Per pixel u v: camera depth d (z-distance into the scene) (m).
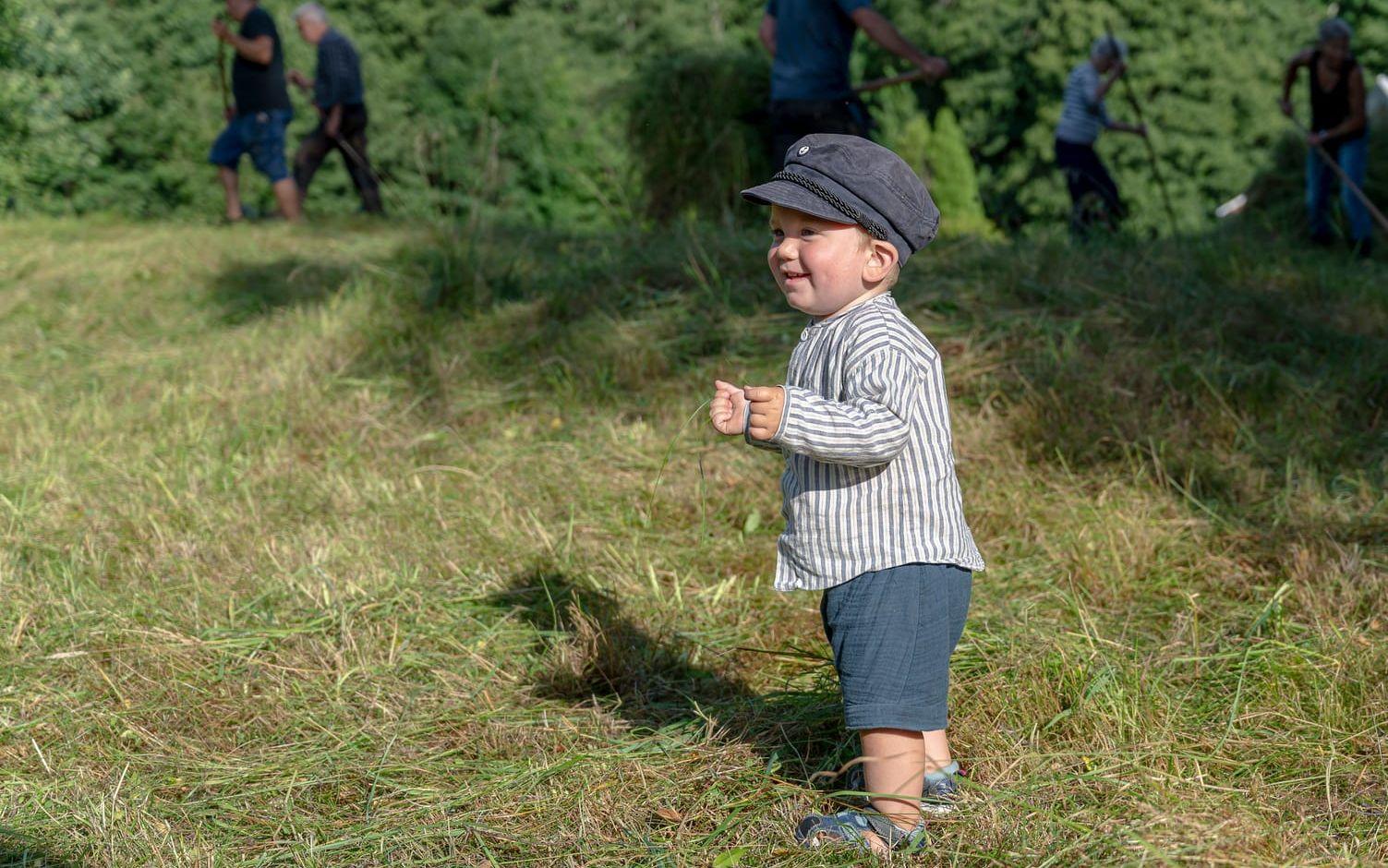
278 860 2.39
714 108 8.97
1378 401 4.86
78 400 5.38
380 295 6.35
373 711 3.00
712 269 6.04
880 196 2.32
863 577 2.32
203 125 14.81
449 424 5.05
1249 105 18.83
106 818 2.46
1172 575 3.65
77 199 13.83
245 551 3.82
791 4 6.95
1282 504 4.05
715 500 4.32
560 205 16.62
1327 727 2.74
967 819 2.41
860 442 2.21
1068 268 5.89
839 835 2.36
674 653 3.29
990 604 3.48
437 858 2.39
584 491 4.36
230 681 3.11
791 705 2.98
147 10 15.19
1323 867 2.24
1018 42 19.86
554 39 18.80
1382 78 10.56
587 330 5.72
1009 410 4.72
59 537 3.93
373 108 17.17
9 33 12.89
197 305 6.85
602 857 2.37
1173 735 2.74
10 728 2.86
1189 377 4.90
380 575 3.65
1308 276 6.39
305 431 4.92
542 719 2.93
